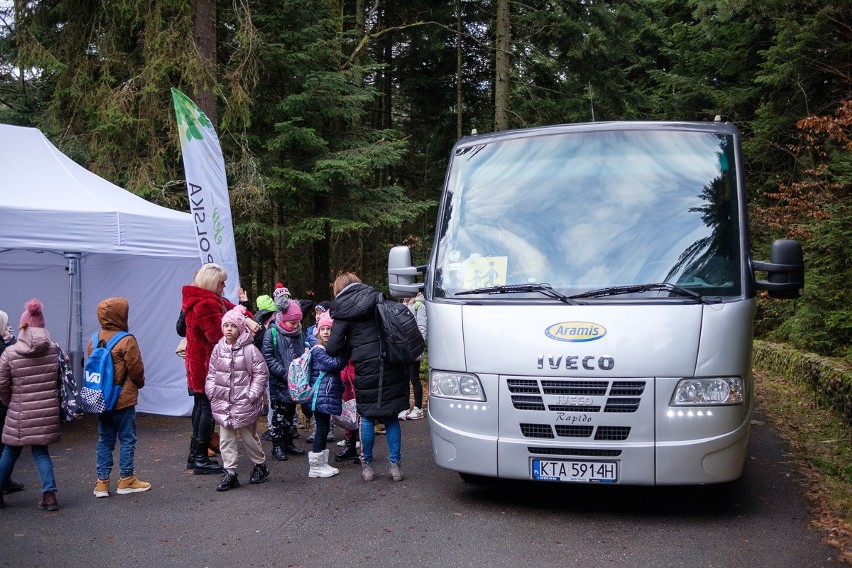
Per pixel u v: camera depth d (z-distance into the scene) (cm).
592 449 508
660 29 2327
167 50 1234
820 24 1415
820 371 996
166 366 978
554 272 550
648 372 504
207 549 487
